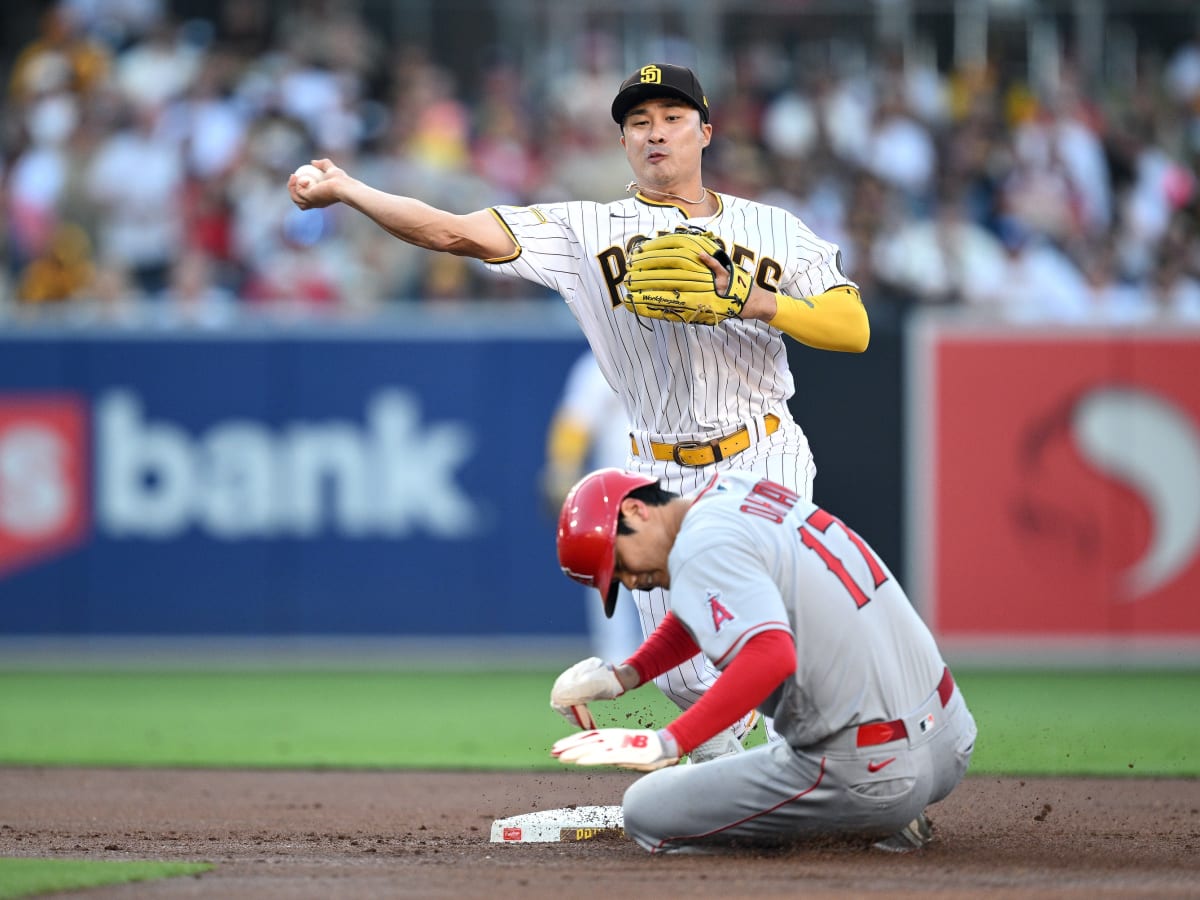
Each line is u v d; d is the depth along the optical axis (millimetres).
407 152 47125
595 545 14820
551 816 18250
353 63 49438
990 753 26109
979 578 38031
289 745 27047
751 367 17594
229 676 36562
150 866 15094
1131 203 48875
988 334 37938
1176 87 51094
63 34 49656
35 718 30547
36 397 37938
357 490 38188
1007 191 47562
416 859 15930
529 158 47938
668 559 14648
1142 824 18781
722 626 13891
